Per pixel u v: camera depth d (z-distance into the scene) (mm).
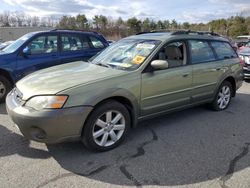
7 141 3998
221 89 5648
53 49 6668
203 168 3395
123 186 2996
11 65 5992
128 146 3951
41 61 6414
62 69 4250
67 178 3109
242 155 3762
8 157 3539
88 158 3566
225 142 4180
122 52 4613
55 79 3686
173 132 4520
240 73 6059
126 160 3547
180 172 3291
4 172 3189
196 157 3672
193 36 5043
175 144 4062
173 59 4562
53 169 3285
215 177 3201
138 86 3967
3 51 6312
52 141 3318
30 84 3627
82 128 3482
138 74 3988
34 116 3207
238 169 3387
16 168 3281
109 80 3693
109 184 3023
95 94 3484
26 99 3377
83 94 3406
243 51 9914
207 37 5371
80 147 3857
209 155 3738
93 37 7508
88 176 3162
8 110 3580
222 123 5004
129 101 3904
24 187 2920
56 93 3275
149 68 4133
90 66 4379
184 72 4625
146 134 4410
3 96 6094
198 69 4891
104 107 3619
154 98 4242
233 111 5766
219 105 5699
